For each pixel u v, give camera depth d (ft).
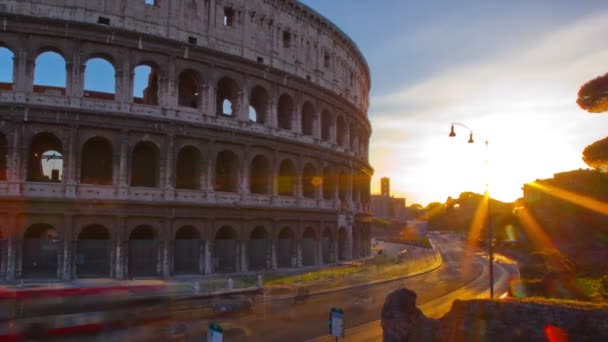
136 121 209.46
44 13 197.36
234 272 235.61
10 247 187.01
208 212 226.58
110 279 196.75
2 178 201.67
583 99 110.32
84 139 201.67
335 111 313.32
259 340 121.39
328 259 304.91
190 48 224.53
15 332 96.84
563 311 80.84
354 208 339.98
